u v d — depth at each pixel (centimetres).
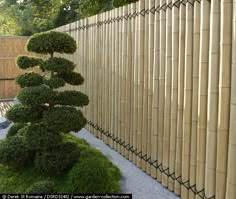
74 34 668
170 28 346
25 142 371
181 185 332
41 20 1599
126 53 451
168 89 352
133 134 437
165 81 358
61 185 352
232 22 259
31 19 1859
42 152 378
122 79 465
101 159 407
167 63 351
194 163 312
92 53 578
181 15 324
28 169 395
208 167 287
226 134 270
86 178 335
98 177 337
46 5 1517
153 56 384
